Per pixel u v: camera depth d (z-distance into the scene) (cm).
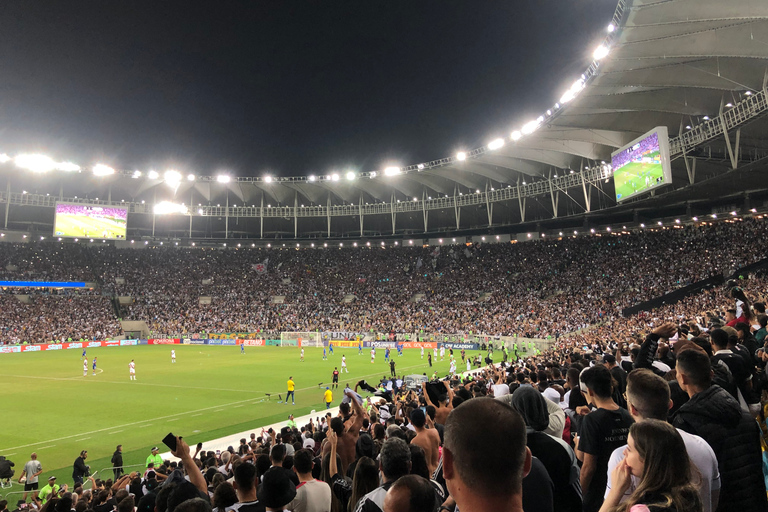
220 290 8738
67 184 7519
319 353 6284
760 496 422
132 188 7819
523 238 8162
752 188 5247
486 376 2511
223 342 7612
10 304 7362
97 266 8631
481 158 6153
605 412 502
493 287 7662
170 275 8906
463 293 7781
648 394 423
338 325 7650
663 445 309
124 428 2511
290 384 3120
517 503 240
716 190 5344
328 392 2956
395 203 7962
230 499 596
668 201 5941
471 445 240
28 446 2220
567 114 4459
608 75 3684
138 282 8638
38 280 7912
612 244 7112
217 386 3744
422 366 4962
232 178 7744
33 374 4400
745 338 883
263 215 8462
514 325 6475
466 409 260
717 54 3012
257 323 7944
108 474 1856
